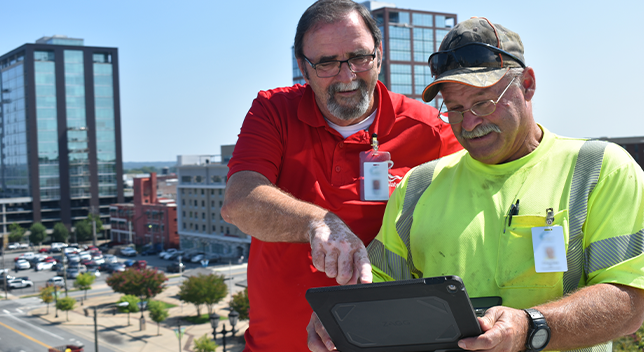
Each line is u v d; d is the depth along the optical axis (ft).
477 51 4.99
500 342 3.78
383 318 3.73
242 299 105.19
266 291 7.27
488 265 5.02
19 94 271.08
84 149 273.95
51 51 269.85
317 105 7.08
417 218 5.74
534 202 4.94
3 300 149.07
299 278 6.92
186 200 209.15
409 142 7.43
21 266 190.19
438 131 7.67
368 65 6.55
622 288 4.36
